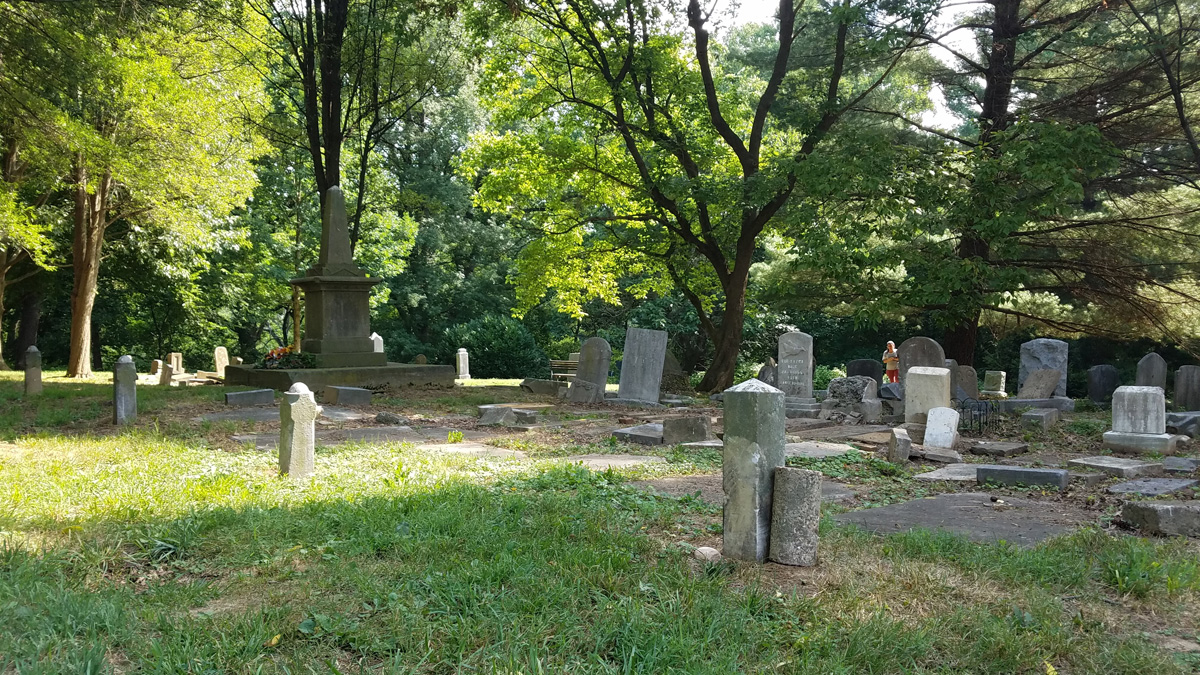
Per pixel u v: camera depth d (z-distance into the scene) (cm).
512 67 2667
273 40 2759
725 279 2548
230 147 2811
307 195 3856
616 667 393
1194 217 2248
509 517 687
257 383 2192
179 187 2461
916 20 2094
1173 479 1013
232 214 3834
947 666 419
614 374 4347
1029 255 2550
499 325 4131
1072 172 1784
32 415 1578
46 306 4184
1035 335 2864
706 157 2559
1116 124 2206
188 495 760
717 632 437
